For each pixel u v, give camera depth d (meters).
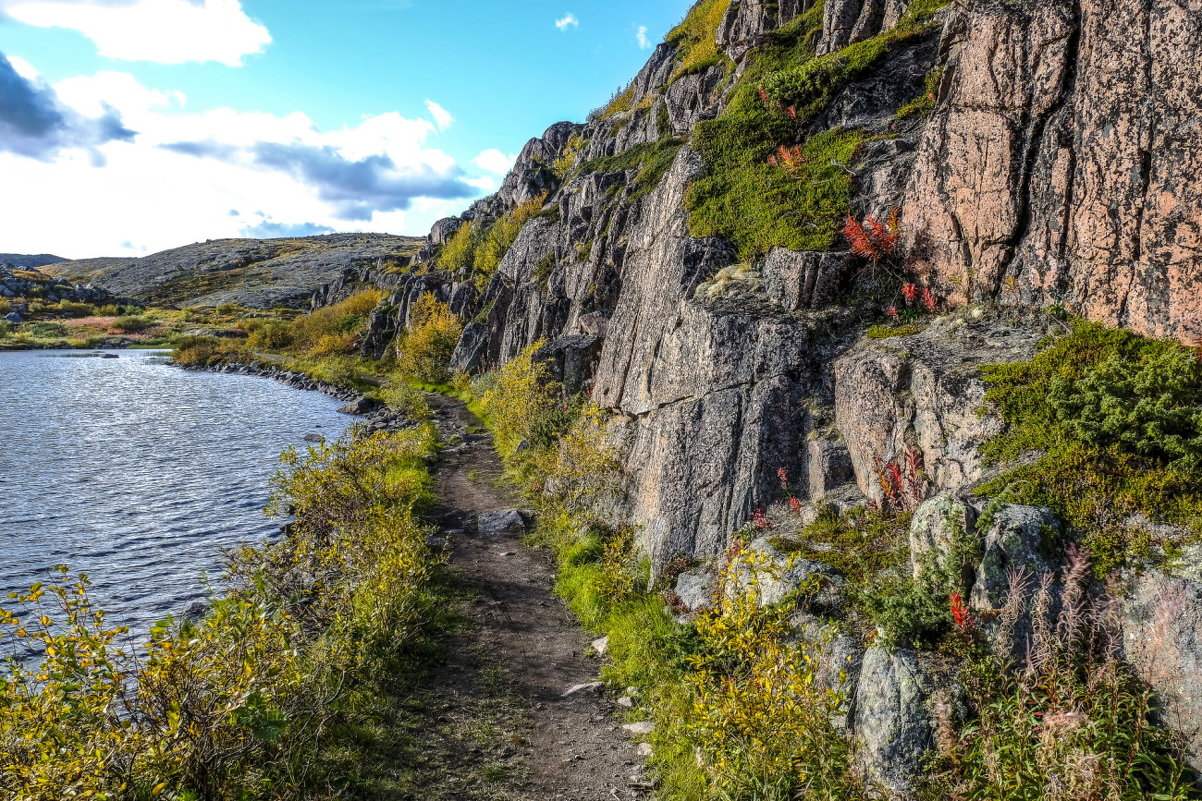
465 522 17.95
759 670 7.18
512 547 16.25
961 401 8.78
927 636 6.60
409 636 10.86
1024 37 10.27
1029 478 7.23
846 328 12.30
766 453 11.66
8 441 32.25
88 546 19.09
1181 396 7.16
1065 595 6.15
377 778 7.68
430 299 57.19
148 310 135.25
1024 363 8.74
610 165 38.22
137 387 54.31
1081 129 9.34
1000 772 5.34
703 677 8.20
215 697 6.38
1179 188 7.99
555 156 63.41
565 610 13.02
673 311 16.20
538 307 37.38
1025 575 6.37
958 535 6.88
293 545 12.56
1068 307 9.45
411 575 12.09
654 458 14.30
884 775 6.03
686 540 12.44
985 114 10.83
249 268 188.75
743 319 13.08
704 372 13.52
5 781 5.31
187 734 6.04
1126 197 8.63
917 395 9.55
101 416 40.06
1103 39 9.08
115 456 29.94
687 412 13.39
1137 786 4.93
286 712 7.46
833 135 17.09
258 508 22.64
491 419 32.53
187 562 18.08
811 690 6.77
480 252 55.88
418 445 25.81
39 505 22.62
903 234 12.49
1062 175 9.61
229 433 35.62
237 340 92.50
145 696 6.12
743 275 15.26
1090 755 4.87
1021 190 10.30
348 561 11.92
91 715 5.99
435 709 9.34
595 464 16.75
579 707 9.72
